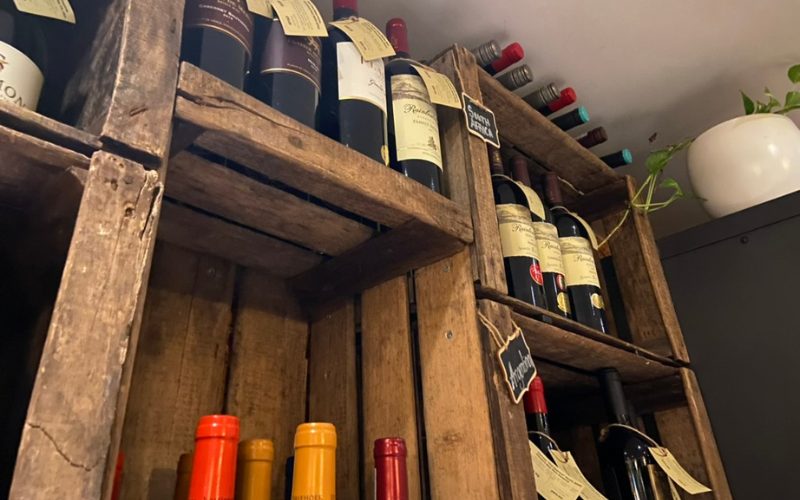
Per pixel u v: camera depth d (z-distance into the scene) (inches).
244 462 27.0
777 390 46.1
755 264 49.7
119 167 20.4
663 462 41.6
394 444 27.4
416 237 33.7
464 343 32.9
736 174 53.8
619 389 44.0
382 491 26.5
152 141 21.4
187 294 34.9
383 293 37.5
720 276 51.2
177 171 28.5
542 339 38.4
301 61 30.9
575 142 51.1
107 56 23.5
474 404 31.4
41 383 16.8
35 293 24.0
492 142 39.7
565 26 50.3
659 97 58.8
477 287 34.0
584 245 47.9
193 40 27.8
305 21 30.2
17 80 22.5
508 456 29.6
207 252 36.3
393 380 34.9
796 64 55.4
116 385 17.9
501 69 47.3
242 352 36.3
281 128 26.0
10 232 25.4
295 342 39.5
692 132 63.2
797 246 47.9
